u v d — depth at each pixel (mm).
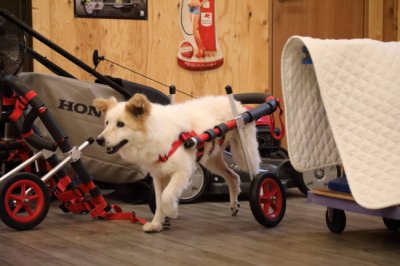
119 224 3758
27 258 3092
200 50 5613
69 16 5074
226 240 3396
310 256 3107
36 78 4219
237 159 3848
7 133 4328
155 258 3092
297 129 3379
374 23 6180
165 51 5480
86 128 4262
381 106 3145
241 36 5793
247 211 4145
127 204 4441
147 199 4445
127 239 3420
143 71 5398
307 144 3404
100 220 3861
